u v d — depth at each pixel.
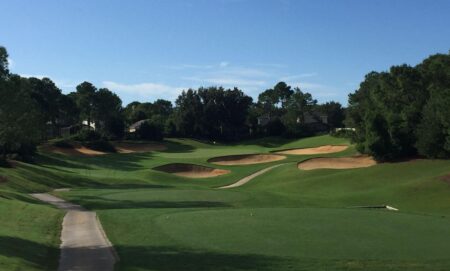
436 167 55.38
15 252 16.41
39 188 48.53
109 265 16.02
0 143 59.62
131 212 29.80
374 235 21.19
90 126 161.00
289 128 141.00
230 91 154.00
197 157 90.00
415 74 69.12
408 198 43.16
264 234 21.45
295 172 65.44
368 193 46.09
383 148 62.59
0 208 27.31
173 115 156.88
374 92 73.38
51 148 96.94
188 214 28.19
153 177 68.75
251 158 87.00
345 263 16.11
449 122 55.88
